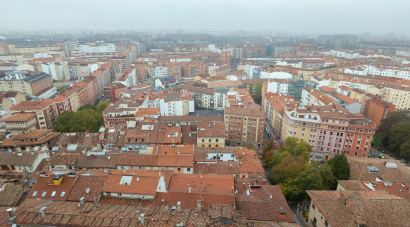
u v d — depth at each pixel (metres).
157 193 80.25
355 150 147.50
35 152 109.56
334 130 147.62
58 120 163.50
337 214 69.94
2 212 66.31
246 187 93.81
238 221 66.12
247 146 153.25
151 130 140.00
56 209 67.38
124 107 171.88
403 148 154.38
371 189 88.06
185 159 107.75
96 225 60.56
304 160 120.94
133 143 133.62
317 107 163.25
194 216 66.38
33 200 75.12
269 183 111.19
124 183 86.69
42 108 169.88
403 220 66.81
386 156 165.88
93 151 114.50
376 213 67.94
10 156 106.31
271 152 141.88
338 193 80.25
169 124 143.38
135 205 76.88
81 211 66.81
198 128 144.75
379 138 178.50
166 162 106.31
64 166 105.88
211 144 140.12
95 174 88.56
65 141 135.38
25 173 100.12
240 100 199.88
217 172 106.31
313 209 80.31
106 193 81.50
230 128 174.12
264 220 73.38
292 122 154.25
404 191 89.00
